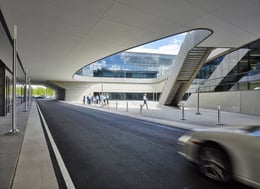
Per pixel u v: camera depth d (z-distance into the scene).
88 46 15.88
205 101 24.12
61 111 21.45
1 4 8.55
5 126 10.53
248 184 3.48
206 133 4.39
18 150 6.10
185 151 4.77
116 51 17.69
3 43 12.62
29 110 21.70
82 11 9.42
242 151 3.61
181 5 8.78
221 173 3.95
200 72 30.50
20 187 3.76
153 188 3.87
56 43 15.04
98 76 50.66
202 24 11.04
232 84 20.42
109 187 3.90
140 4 8.70
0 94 15.16
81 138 8.28
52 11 9.36
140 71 54.25
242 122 12.77
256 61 19.11
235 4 8.66
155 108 26.00
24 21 10.46
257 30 12.15
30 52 18.30
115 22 10.73
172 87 26.25
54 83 49.59
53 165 5.05
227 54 23.73
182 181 4.17
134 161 5.44
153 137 8.61
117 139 8.16
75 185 3.97
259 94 16.66
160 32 12.24
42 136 8.32
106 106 30.88
